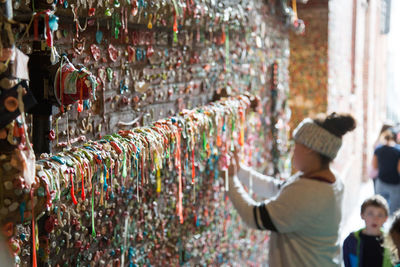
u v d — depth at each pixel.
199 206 2.64
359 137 7.86
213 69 2.66
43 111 1.28
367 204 2.46
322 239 2.13
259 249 3.95
